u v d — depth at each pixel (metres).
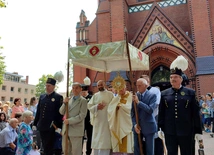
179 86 4.41
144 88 5.24
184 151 4.11
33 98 10.45
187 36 16.41
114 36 18.00
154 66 18.33
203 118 13.70
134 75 16.86
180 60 4.43
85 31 20.64
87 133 7.18
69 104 5.96
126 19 18.78
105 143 5.55
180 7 18.48
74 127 5.68
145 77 5.95
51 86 6.19
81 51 5.85
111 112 5.54
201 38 15.94
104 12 19.75
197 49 15.87
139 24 19.23
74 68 19.70
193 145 4.23
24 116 6.02
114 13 18.39
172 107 4.27
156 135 5.37
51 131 5.87
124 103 5.59
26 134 5.79
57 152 6.58
